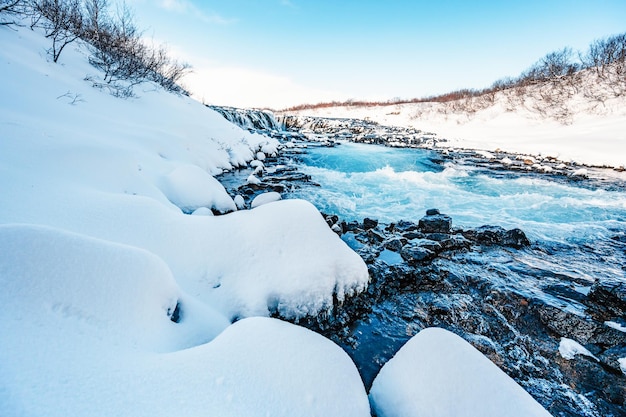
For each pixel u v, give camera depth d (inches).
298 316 127.6
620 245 246.2
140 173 221.1
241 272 132.0
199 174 256.4
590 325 141.3
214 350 70.5
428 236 245.8
